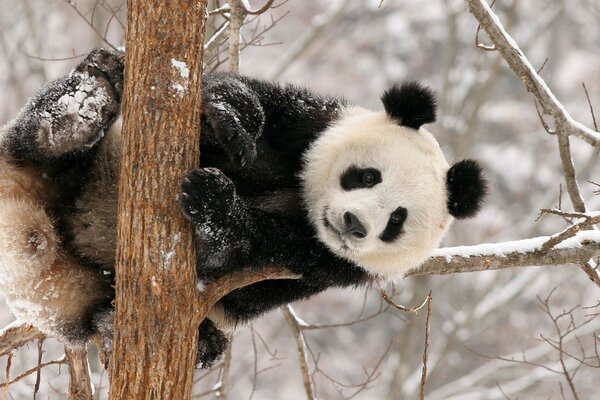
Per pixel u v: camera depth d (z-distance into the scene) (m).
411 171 8.45
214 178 6.94
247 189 8.84
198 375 19.92
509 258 9.66
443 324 24.52
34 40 23.98
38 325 8.56
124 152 6.56
